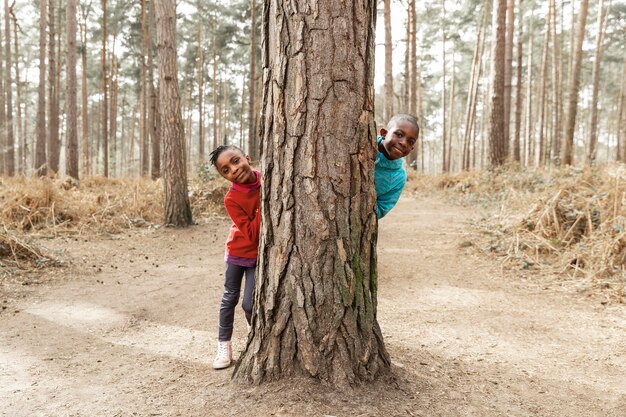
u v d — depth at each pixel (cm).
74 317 414
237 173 264
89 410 238
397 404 221
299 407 210
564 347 321
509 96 1689
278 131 224
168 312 431
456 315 395
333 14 215
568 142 1452
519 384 263
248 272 287
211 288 512
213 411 218
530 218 658
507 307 413
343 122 219
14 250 582
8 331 377
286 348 229
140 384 270
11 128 2348
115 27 2834
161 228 833
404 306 424
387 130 269
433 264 584
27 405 248
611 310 392
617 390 257
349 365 226
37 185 860
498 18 1266
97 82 3616
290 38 218
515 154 1784
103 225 800
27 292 484
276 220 229
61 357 323
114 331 380
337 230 222
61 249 648
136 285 524
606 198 603
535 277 503
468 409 228
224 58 3669
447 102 4600
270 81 229
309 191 221
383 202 276
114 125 3009
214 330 378
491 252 604
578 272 500
